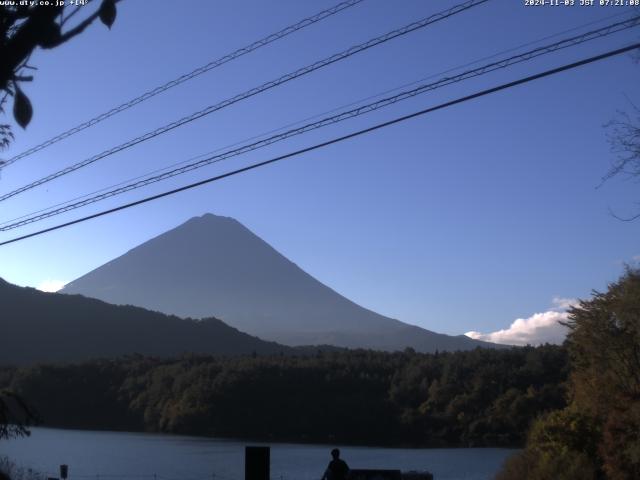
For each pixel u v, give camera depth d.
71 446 84.25
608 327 37.62
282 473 61.41
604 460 36.44
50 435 99.31
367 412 107.12
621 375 37.06
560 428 39.31
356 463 69.88
